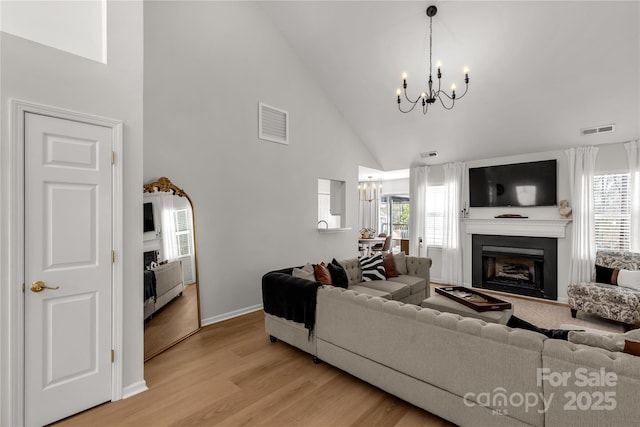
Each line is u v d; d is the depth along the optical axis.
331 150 5.39
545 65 3.56
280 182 4.50
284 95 4.55
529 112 4.25
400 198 9.17
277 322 3.03
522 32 3.33
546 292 4.88
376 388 2.28
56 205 1.87
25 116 1.76
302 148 4.84
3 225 1.69
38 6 2.37
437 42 3.71
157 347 2.85
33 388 1.78
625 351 1.41
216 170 3.72
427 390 1.89
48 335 1.84
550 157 4.84
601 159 4.40
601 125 4.09
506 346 1.60
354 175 5.89
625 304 3.48
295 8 4.01
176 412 2.00
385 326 2.10
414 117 5.04
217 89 3.73
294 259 4.71
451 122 4.88
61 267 1.89
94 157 2.03
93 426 1.85
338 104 5.40
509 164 5.21
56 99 1.87
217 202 3.73
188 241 3.36
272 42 4.37
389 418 1.94
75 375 1.95
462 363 1.75
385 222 9.39
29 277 1.77
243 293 4.02
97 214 2.04
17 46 1.74
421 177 6.30
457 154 5.60
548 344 1.50
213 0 3.68
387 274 4.54
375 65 4.33
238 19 3.94
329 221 8.42
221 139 3.77
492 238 5.43
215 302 3.71
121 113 2.17
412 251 6.45
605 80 3.50
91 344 2.01
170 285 3.08
